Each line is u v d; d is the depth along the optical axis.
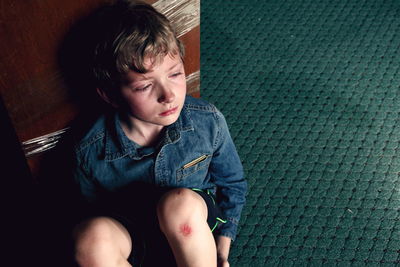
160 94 0.83
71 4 0.78
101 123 0.96
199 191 0.99
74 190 1.06
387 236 1.19
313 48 1.65
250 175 1.30
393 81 1.55
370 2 1.80
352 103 1.49
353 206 1.25
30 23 0.76
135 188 1.02
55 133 0.95
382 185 1.29
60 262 1.12
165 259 0.96
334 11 1.79
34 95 0.86
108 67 0.83
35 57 0.81
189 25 0.97
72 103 0.92
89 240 0.81
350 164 1.33
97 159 0.96
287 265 1.14
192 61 1.05
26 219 1.20
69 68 0.86
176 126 0.95
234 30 1.71
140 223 1.00
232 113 1.45
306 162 1.34
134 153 0.96
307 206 1.25
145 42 0.79
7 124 0.97
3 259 1.14
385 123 1.44
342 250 1.16
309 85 1.54
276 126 1.42
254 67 1.59
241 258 1.15
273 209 1.24
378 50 1.65
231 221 1.08
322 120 1.44
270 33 1.70
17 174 1.18
